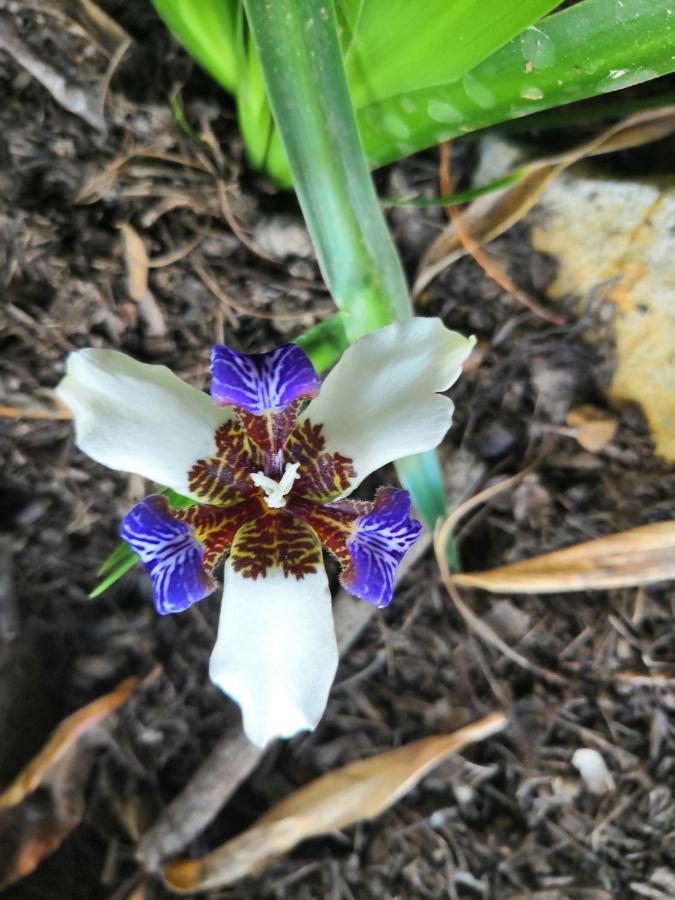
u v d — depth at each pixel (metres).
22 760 0.17
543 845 0.19
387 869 0.19
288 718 0.12
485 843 0.19
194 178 0.17
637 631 0.19
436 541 0.18
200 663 0.19
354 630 0.19
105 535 0.18
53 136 0.16
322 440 0.12
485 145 0.18
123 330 0.17
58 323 0.17
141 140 0.16
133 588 0.19
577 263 0.18
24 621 0.18
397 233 0.18
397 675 0.19
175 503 0.13
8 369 0.16
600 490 0.19
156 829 0.18
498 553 0.19
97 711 0.18
